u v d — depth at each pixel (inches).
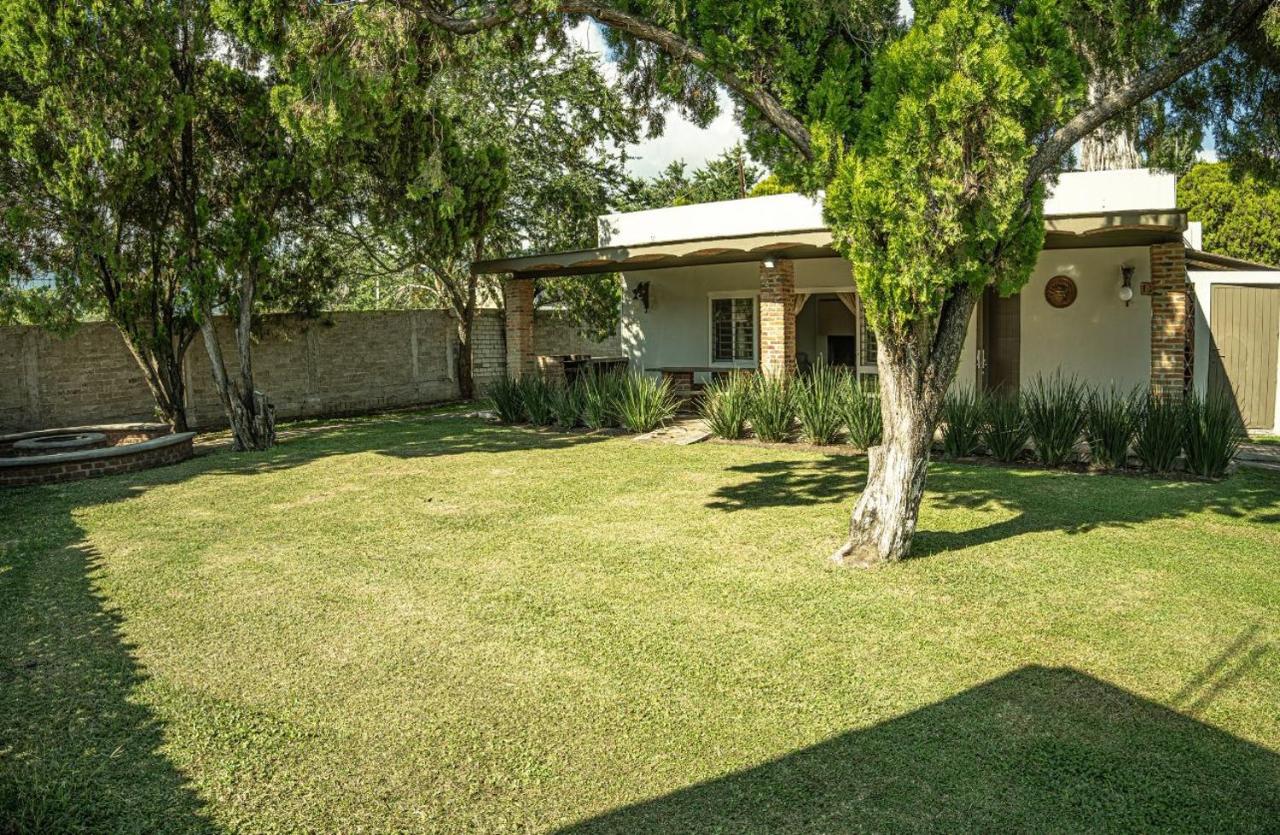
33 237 475.8
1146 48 229.1
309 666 174.4
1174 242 443.2
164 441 442.6
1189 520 279.4
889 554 235.0
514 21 284.7
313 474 395.2
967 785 127.6
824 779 130.0
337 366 708.7
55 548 270.5
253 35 344.8
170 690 164.1
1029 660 170.9
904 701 154.6
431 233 574.6
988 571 227.3
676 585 221.1
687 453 437.7
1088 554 241.6
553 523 290.7
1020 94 194.7
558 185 781.3
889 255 209.6
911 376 230.5
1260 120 292.2
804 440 462.9
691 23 249.4
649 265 620.4
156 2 432.1
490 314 838.5
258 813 123.5
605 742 142.2
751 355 662.5
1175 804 122.2
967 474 365.1
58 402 551.8
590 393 539.2
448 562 246.1
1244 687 157.8
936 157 203.3
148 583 231.0
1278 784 126.9
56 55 406.0
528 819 121.6
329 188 504.4
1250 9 227.8
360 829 119.6
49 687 166.1
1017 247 224.2
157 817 122.6
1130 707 151.0
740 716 150.2
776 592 213.9
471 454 446.6
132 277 510.0
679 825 119.2
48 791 128.6
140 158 436.8
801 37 240.1
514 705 155.9
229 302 503.5
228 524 298.4
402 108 415.2
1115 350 517.7
